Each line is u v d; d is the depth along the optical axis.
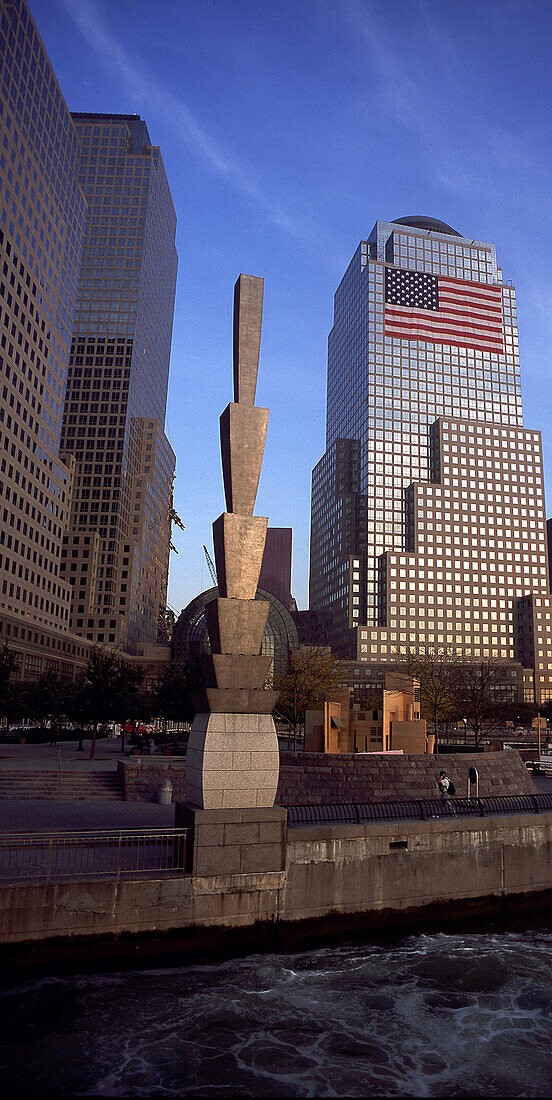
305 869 18.73
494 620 171.50
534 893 22.91
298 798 28.98
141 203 162.12
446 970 17.33
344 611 179.38
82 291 156.12
